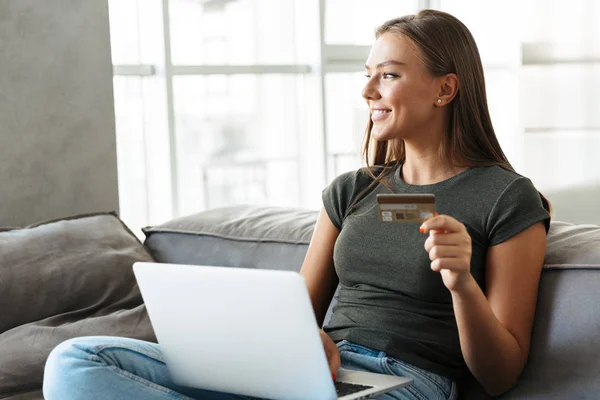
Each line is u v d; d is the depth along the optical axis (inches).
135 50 124.7
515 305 57.0
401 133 63.6
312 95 156.8
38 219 99.9
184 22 134.3
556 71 176.9
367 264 62.6
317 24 155.4
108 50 105.0
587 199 175.0
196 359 53.6
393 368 57.7
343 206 67.9
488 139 63.7
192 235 89.4
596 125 173.0
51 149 100.4
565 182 177.6
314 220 84.0
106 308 80.7
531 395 56.5
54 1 99.4
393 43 63.5
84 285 80.6
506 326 56.5
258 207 92.9
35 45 98.1
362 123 166.1
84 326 75.6
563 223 67.3
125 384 53.1
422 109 62.9
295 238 81.4
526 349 56.9
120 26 122.0
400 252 60.7
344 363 59.7
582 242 60.9
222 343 51.8
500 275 57.7
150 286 53.4
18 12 96.3
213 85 138.8
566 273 59.1
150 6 125.9
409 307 60.2
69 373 53.3
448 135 63.6
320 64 155.5
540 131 179.0
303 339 48.6
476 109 63.4
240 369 52.1
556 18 175.6
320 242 69.0
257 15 146.7
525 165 180.5
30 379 71.5
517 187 58.9
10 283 77.0
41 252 81.0
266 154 149.5
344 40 161.8
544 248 58.7
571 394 55.0
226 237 86.4
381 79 64.2
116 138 112.1
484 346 54.1
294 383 50.4
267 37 148.8
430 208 50.4
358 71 164.9
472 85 63.3
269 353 50.3
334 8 159.3
